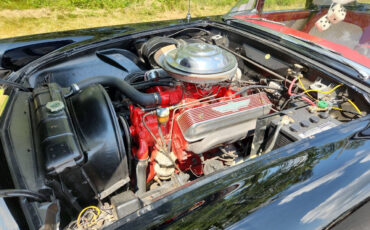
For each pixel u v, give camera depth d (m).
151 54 2.00
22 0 8.38
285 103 1.81
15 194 0.92
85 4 9.30
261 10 2.68
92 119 1.30
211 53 1.46
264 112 1.63
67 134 1.17
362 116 1.45
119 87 1.43
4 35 6.76
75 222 1.28
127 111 1.75
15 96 1.35
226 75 1.42
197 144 1.51
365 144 1.25
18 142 1.11
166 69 1.45
